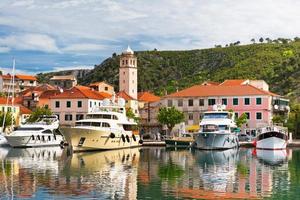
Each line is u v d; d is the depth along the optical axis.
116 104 92.88
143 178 46.91
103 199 36.44
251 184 43.62
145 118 141.25
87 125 82.38
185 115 121.56
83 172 51.34
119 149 86.94
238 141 96.25
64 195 37.75
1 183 43.28
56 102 126.62
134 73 161.50
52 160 65.00
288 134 103.62
